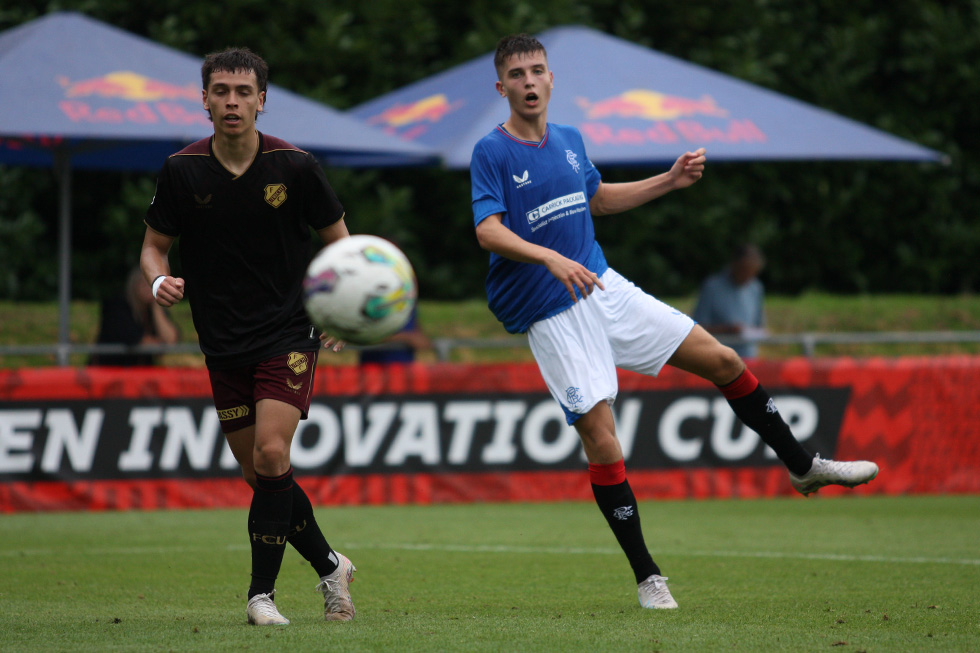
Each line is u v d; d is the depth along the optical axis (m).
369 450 35.00
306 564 23.94
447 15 61.62
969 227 66.31
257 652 13.76
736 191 63.38
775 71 64.31
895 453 37.06
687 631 15.37
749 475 36.41
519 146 18.08
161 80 35.56
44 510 33.41
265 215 16.08
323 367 34.88
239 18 57.06
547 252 17.03
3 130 32.38
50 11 53.62
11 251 55.59
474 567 23.30
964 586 20.41
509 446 35.69
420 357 47.38
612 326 18.11
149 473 34.06
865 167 65.50
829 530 29.09
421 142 41.44
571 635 14.98
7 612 17.88
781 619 16.58
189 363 41.94
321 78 57.78
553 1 58.91
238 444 16.83
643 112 40.53
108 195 59.56
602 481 18.06
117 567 23.45
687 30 62.72
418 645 14.16
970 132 67.31
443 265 62.66
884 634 15.20
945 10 67.31
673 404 36.16
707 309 40.53
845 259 66.38
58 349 34.78
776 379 36.62
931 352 51.59
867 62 65.19
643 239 61.78
